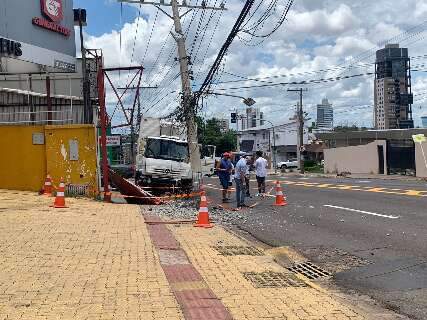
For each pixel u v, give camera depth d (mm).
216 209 17531
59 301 5871
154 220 13969
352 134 56438
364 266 8625
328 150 58250
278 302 6184
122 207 16781
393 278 7773
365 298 6871
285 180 37062
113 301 5910
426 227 11938
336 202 18484
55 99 26750
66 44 27703
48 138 19469
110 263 7914
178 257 8742
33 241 9602
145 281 6852
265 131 94312
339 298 6734
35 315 5359
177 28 24844
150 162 23656
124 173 41062
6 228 11078
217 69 21484
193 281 6980
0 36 22781
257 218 15125
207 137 82250
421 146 40906
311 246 10539
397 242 10352
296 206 17828
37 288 6398
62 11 27188
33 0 25094
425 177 39312
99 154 21312
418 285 7340
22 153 19578
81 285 6570
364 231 11883
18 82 26641
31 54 24594
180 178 23828
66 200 17766
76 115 27422
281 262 9203
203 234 11867
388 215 14250
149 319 5312
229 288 6805
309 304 6145
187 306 5812
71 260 8055
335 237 11375
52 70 26266
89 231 11023
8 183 19688
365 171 50000
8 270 7301
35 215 13352
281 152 90812
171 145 24141
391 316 5984
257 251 9922
